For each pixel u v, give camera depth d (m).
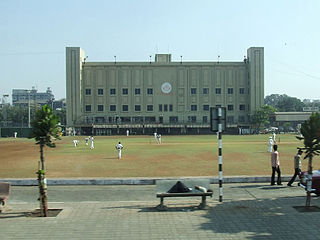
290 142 51.88
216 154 31.92
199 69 110.25
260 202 12.22
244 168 21.55
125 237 8.49
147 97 109.44
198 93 110.06
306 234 8.59
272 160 15.90
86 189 15.28
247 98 110.94
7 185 11.52
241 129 105.31
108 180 16.38
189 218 10.16
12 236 8.66
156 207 11.40
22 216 10.57
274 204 11.85
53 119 12.77
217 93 110.44
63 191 14.85
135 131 106.38
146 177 17.25
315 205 11.61
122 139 70.19
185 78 109.94
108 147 44.69
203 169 21.17
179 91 109.88
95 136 92.19
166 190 11.59
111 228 9.24
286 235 8.53
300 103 194.50
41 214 10.53
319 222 9.62
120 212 10.92
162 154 32.38
